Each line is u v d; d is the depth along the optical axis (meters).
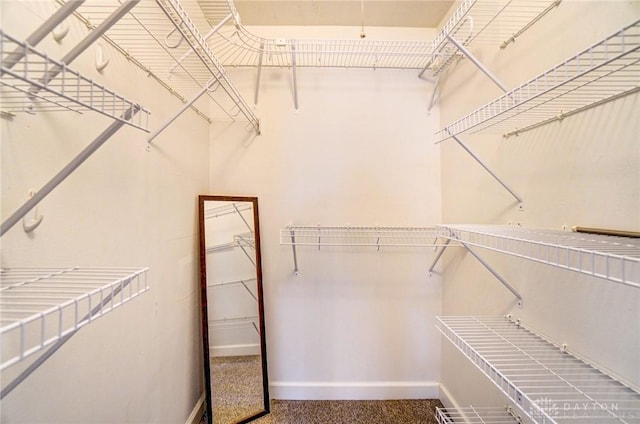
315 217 1.93
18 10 0.65
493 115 0.89
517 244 1.17
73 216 0.81
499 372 0.77
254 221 1.88
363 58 1.89
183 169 1.54
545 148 1.06
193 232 1.67
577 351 0.93
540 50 1.08
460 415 1.65
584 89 0.84
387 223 1.94
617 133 0.80
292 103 1.92
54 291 0.53
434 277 1.95
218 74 1.17
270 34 1.94
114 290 0.57
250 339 1.80
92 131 0.88
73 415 0.81
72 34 0.79
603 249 0.65
